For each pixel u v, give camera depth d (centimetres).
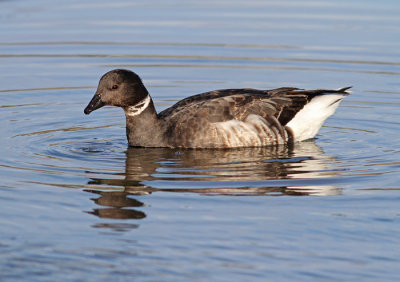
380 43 2314
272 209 1141
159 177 1301
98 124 1739
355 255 980
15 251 965
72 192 1209
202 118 1507
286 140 1556
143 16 2628
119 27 2495
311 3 2808
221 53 2264
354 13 2647
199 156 1448
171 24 2538
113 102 1509
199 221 1085
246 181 1281
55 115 1788
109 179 1286
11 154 1445
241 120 1516
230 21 2572
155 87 2014
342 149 1510
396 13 2630
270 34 2419
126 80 1502
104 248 983
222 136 1500
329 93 1592
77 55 2256
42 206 1141
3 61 2195
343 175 1322
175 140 1512
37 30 2438
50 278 890
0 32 2405
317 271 932
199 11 2708
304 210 1139
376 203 1174
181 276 907
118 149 1510
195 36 2406
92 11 2680
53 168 1352
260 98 1558
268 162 1408
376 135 1627
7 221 1074
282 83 2012
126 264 936
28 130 1648
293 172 1340
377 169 1359
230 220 1091
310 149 1512
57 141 1564
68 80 2066
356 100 1908
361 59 2194
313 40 2355
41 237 1016
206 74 2112
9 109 1814
